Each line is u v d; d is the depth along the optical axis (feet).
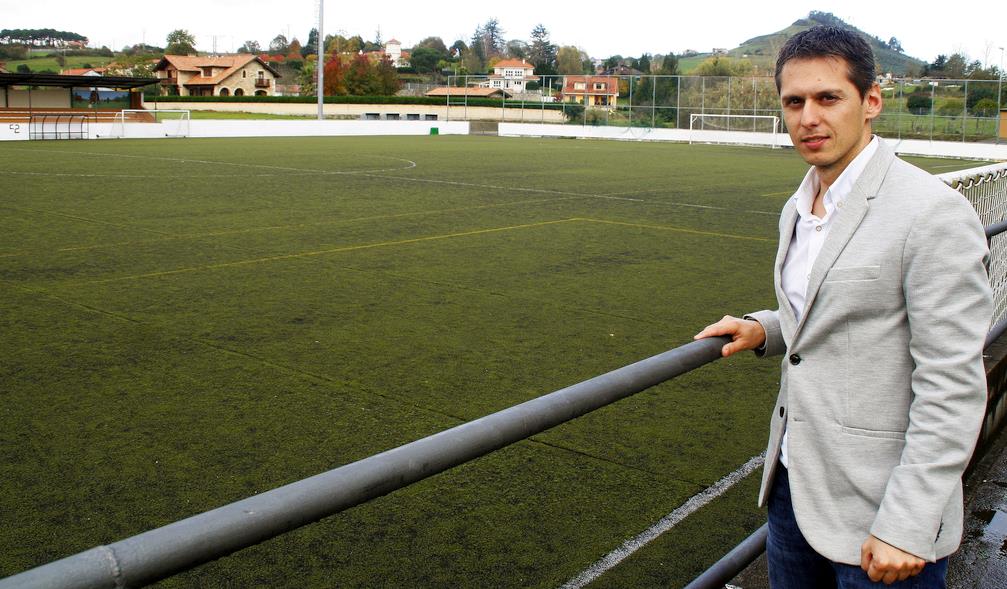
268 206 48.19
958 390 5.47
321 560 11.24
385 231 39.65
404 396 17.66
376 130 143.13
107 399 17.20
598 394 5.61
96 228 39.42
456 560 11.31
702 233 41.29
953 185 15.25
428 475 4.55
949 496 5.53
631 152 108.99
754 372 19.58
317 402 17.17
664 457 14.82
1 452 14.53
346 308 24.91
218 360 19.84
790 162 94.84
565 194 57.67
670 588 10.78
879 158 5.93
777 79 6.20
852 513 6.01
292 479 13.66
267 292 26.84
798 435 6.21
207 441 15.12
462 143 122.01
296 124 134.21
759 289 28.91
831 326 5.99
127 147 99.91
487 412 16.87
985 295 5.56
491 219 44.50
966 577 10.74
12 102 130.11
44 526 12.02
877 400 5.91
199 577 10.76
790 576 6.97
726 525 12.45
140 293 26.45
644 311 25.48
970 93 117.70
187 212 45.27
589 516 12.61
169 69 298.35
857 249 5.85
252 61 294.66
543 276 30.19
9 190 54.49
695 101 141.49
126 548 3.42
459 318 24.06
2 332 21.94
